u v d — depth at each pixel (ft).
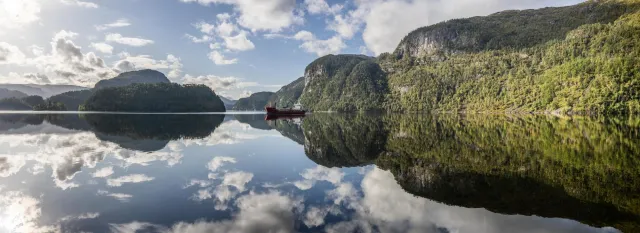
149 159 75.15
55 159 73.67
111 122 236.02
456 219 37.40
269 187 51.49
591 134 141.90
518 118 366.63
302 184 54.08
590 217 37.42
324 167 69.62
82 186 49.80
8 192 46.32
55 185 50.37
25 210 38.78
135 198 43.86
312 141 124.47
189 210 39.27
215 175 59.06
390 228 34.55
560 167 66.44
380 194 47.93
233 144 108.58
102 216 36.96
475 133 152.15
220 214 38.09
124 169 63.21
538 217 37.78
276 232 32.96
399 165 71.77
